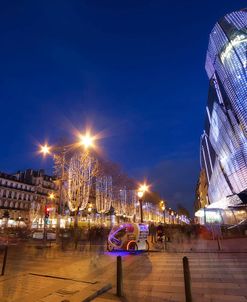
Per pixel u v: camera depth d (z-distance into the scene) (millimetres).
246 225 27500
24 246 21828
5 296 6766
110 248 16828
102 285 7531
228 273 9203
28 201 80188
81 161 33375
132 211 64688
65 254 15906
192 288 7383
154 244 21766
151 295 6805
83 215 51219
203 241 24453
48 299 6242
